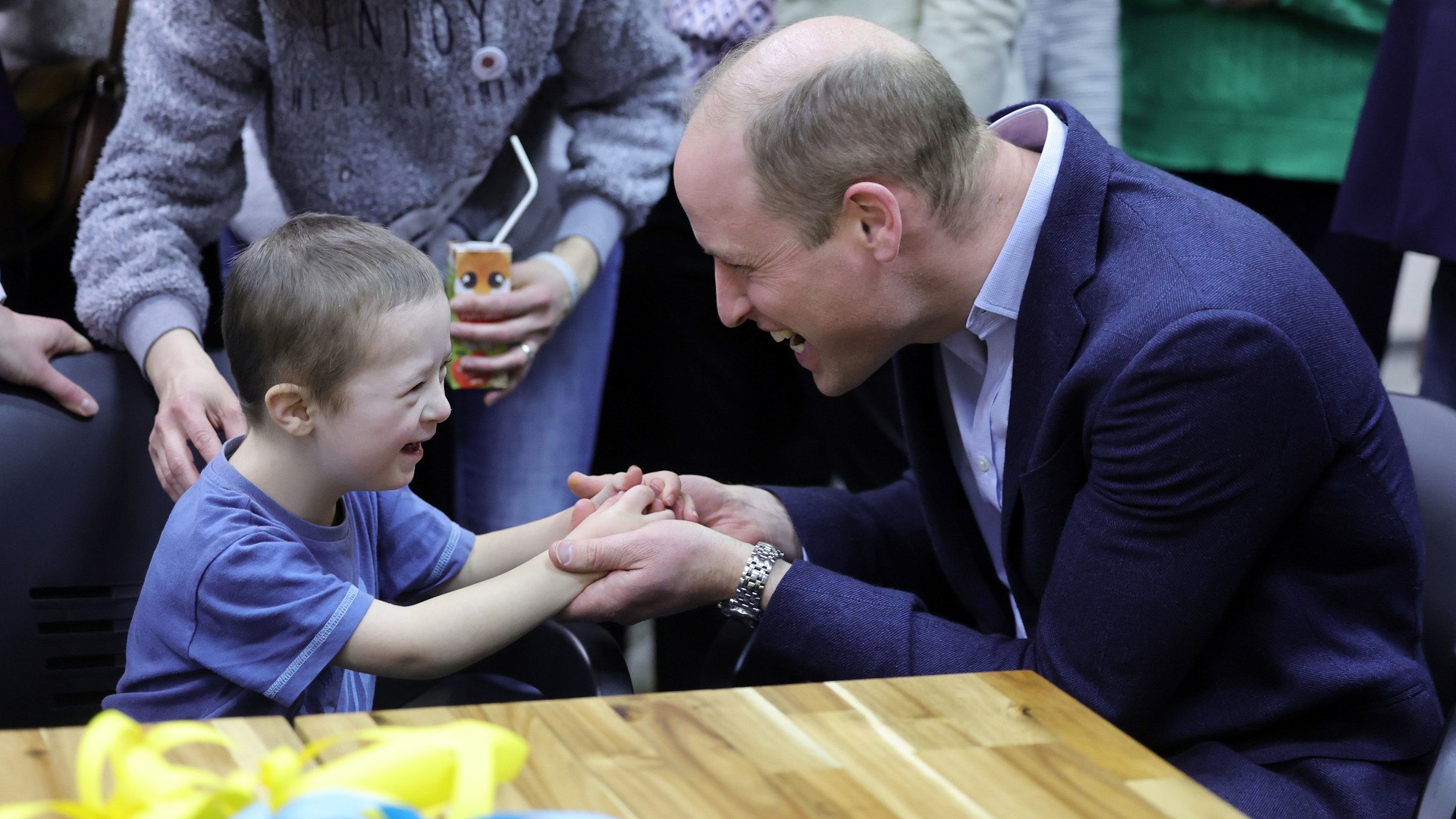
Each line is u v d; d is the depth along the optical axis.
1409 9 2.15
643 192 1.97
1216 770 1.27
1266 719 1.31
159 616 1.26
